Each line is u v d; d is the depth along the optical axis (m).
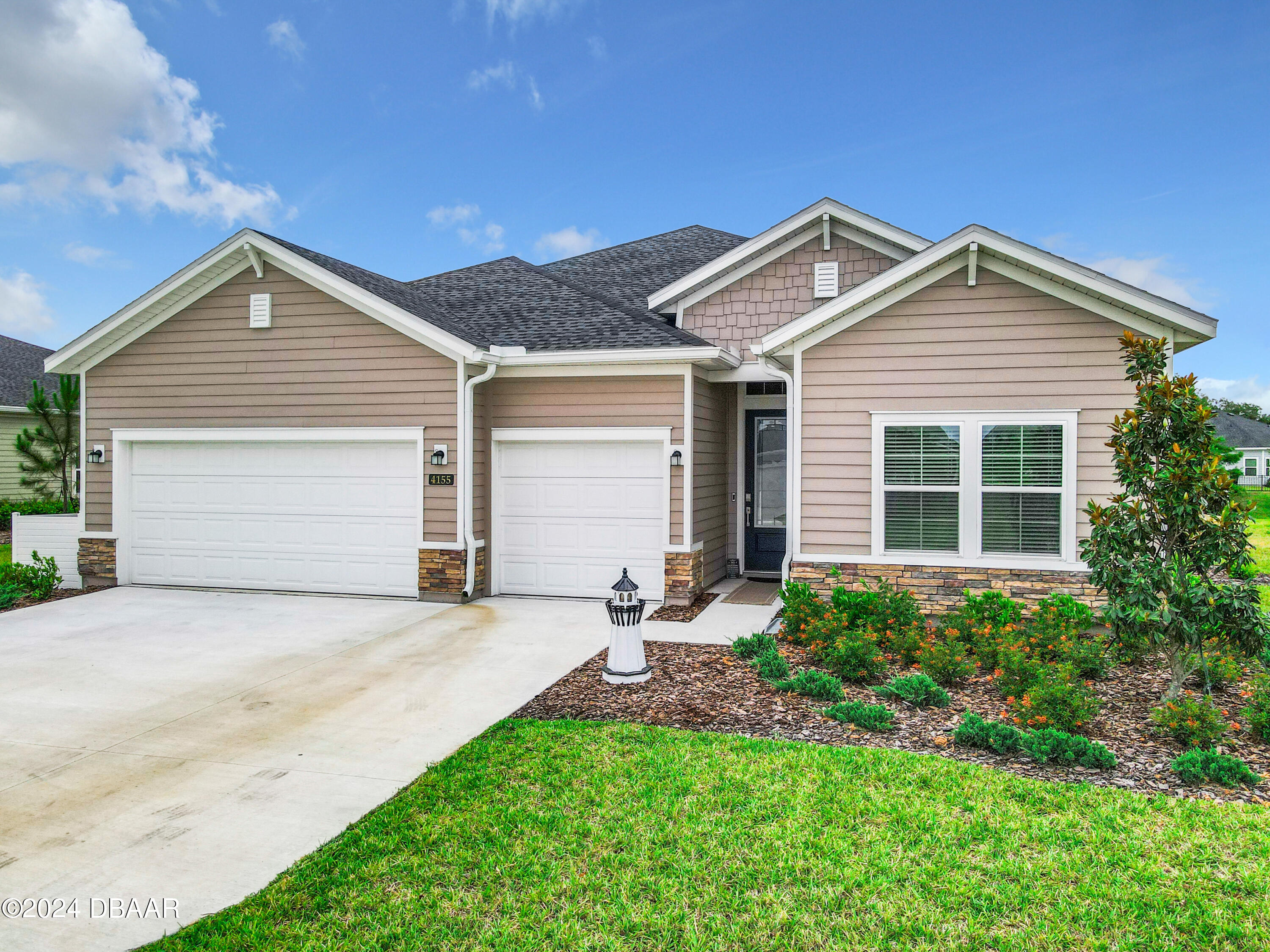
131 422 12.38
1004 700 6.79
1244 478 46.00
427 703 6.95
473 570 11.27
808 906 3.78
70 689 7.45
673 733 6.00
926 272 9.27
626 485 11.29
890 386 9.48
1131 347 6.50
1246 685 6.91
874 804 4.78
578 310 12.69
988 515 9.27
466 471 11.12
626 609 7.47
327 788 5.23
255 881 4.11
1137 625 6.18
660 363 10.96
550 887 3.95
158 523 12.51
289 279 11.64
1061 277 8.70
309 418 11.68
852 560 9.66
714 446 12.45
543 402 11.43
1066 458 8.98
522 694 7.18
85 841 4.55
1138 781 5.11
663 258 16.27
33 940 3.61
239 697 7.18
